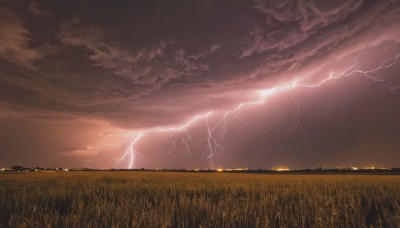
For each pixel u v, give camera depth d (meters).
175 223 3.94
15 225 3.75
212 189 9.88
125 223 3.76
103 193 8.27
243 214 4.27
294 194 7.81
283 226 3.71
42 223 3.72
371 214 5.05
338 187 11.58
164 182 16.30
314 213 4.37
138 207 4.95
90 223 3.61
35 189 10.15
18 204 5.53
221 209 4.58
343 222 4.07
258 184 14.22
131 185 12.51
